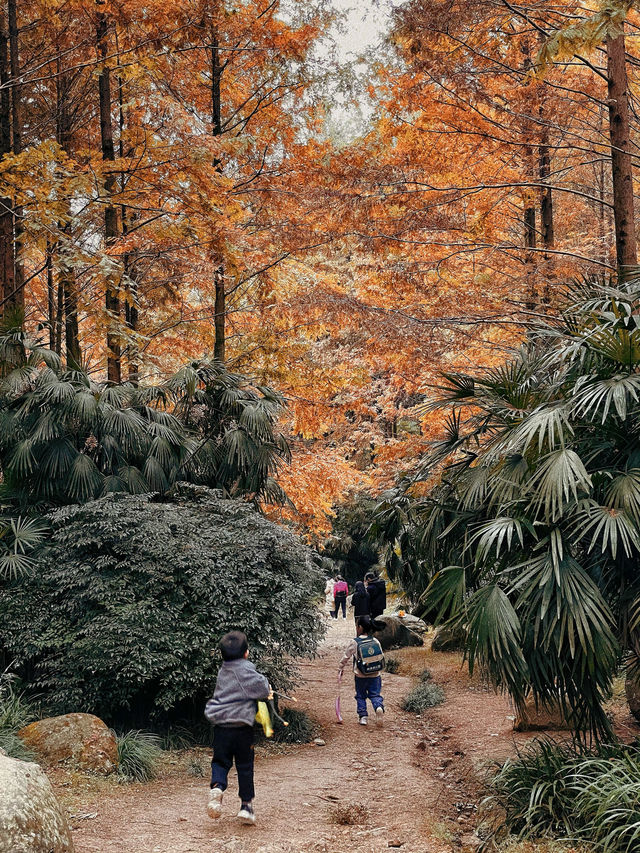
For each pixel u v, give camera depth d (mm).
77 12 11320
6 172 9258
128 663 7559
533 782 5605
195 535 8719
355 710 10445
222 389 11336
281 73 12250
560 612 5129
